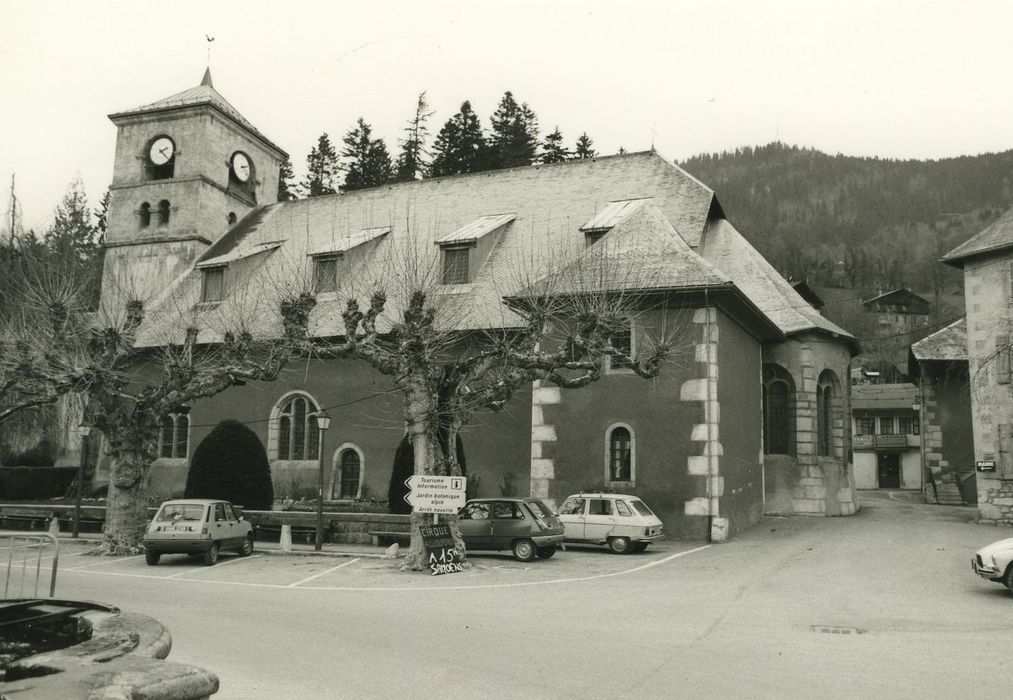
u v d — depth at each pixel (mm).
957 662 9039
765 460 28766
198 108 38562
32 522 28391
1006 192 135375
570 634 10422
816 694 7680
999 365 25688
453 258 28844
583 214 29656
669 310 22938
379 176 59469
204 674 3740
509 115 57125
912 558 18469
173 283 35969
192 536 18734
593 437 23406
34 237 32781
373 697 7527
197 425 31578
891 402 57562
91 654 3768
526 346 19281
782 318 28875
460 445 25172
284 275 31188
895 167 149875
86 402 27547
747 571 16906
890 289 101438
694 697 7535
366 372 28938
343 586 15367
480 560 19125
